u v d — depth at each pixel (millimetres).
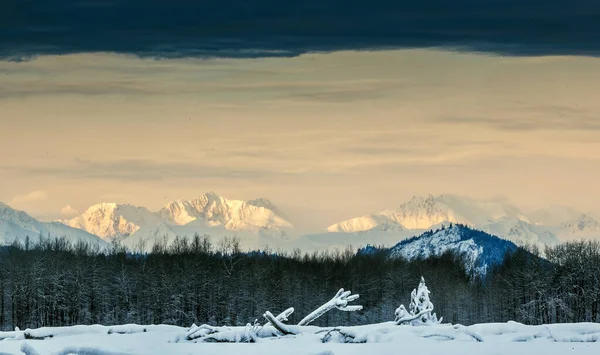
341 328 141000
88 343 135875
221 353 128875
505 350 132750
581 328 143000
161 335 141375
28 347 109562
